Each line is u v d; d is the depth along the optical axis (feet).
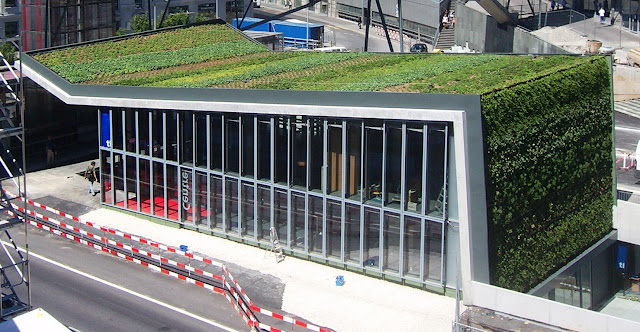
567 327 121.90
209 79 163.63
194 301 134.62
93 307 131.44
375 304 132.46
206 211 159.94
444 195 131.23
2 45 241.14
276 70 170.50
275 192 149.28
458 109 125.80
